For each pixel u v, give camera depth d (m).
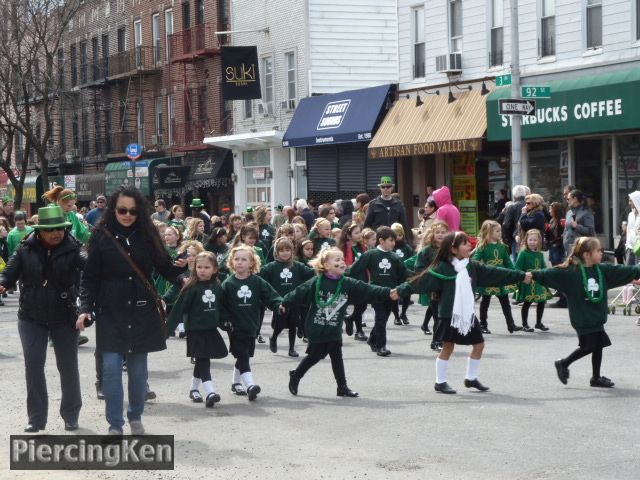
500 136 26.27
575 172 25.44
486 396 11.23
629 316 17.89
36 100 52.59
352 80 37.75
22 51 52.81
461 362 13.66
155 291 9.49
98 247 9.27
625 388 11.50
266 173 39.91
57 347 9.87
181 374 13.42
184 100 45.75
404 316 18.20
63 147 57.38
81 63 55.12
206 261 11.25
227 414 10.70
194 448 9.17
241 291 11.46
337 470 8.27
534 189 26.67
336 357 11.48
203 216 27.03
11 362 14.80
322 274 11.42
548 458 8.45
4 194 62.50
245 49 38.78
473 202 29.14
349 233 17.45
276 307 11.51
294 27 37.69
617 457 8.42
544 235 19.44
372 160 32.62
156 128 48.84
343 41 37.56
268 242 20.55
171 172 44.22
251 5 40.31
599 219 24.89
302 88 37.44
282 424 10.10
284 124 38.41
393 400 11.16
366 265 14.55
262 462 8.61
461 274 11.38
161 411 10.92
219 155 43.03
